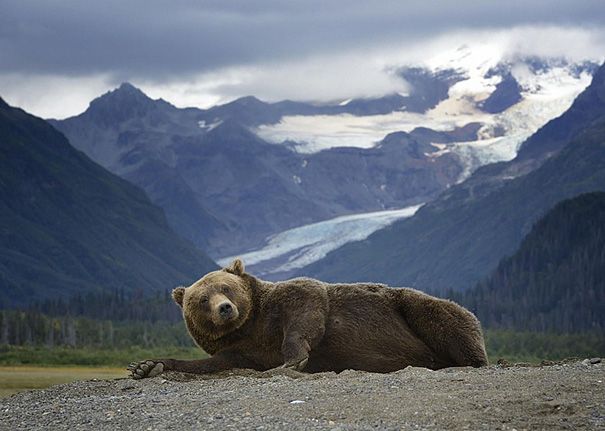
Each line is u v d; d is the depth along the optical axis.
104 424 15.52
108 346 114.88
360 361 20.94
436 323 20.94
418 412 14.62
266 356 21.08
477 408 14.63
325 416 14.79
